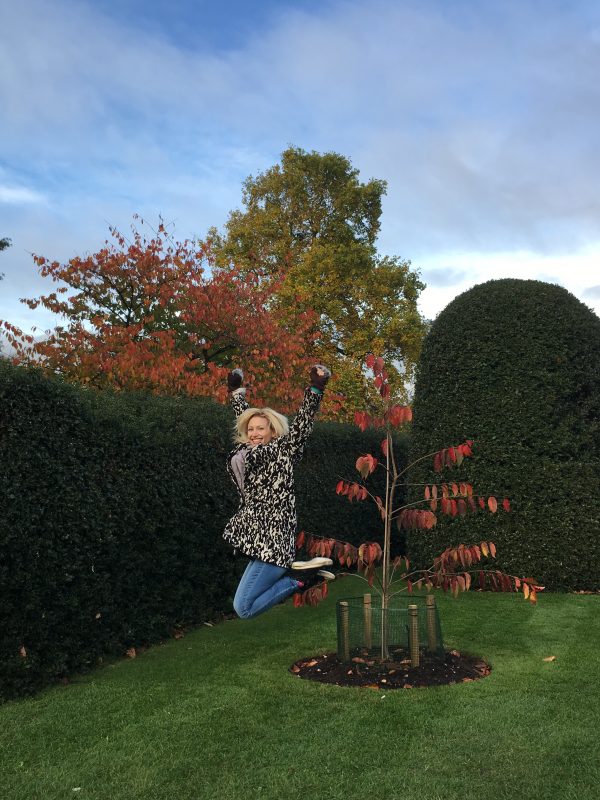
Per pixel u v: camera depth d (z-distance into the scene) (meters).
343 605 5.09
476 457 8.49
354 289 25.80
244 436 4.61
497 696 4.25
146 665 5.28
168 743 3.64
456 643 5.62
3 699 4.45
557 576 8.10
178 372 10.76
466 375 8.70
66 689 4.71
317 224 28.14
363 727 3.79
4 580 4.52
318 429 9.52
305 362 13.69
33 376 4.88
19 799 3.08
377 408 22.98
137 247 12.54
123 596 5.73
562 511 8.18
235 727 3.84
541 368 8.42
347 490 5.05
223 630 6.51
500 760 3.34
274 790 3.10
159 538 6.16
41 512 4.81
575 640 5.68
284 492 4.31
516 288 8.78
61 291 12.63
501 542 8.27
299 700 4.27
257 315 13.49
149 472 6.04
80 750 3.59
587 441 8.42
